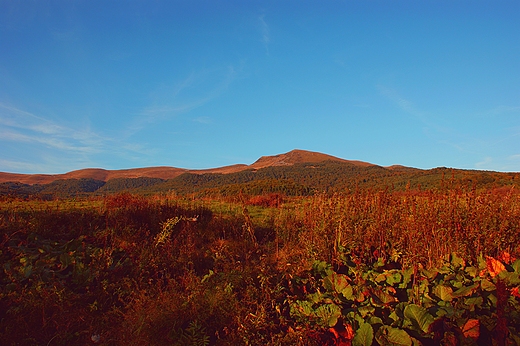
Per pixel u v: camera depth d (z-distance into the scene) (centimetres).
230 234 855
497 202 579
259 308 437
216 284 498
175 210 967
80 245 620
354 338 345
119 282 508
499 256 520
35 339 376
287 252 687
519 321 345
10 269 494
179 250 653
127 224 812
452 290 421
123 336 387
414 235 579
